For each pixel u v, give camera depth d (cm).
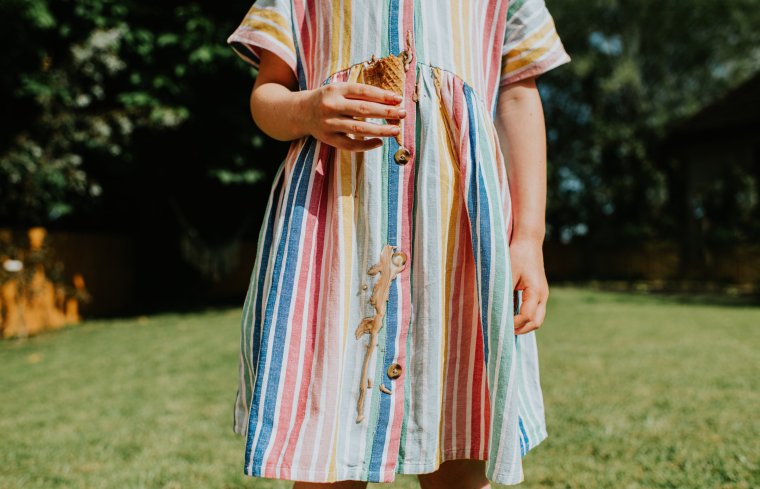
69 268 970
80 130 890
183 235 1150
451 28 118
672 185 1755
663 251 1836
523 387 122
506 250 110
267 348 107
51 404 411
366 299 110
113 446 309
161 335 764
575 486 234
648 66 2398
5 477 262
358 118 110
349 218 112
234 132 1042
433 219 112
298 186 115
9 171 806
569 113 2345
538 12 130
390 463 108
